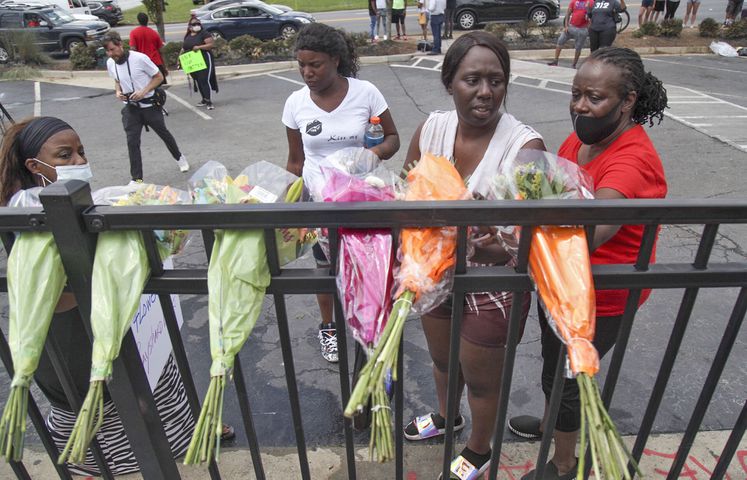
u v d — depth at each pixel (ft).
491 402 6.40
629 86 5.37
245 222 4.03
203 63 30.25
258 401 9.13
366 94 9.41
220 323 4.07
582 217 3.98
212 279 4.17
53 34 51.75
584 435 3.63
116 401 4.82
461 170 6.53
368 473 7.53
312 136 9.40
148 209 4.02
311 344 10.59
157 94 19.62
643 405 8.66
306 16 51.44
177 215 4.01
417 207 3.93
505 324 5.88
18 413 4.02
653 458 7.55
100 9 76.69
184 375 4.84
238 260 4.17
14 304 4.14
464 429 8.16
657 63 39.27
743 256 13.42
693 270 4.28
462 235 4.09
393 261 4.26
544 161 4.72
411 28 58.13
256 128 27.32
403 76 36.45
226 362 3.98
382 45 45.24
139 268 4.23
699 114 26.20
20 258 4.17
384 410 3.75
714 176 18.61
